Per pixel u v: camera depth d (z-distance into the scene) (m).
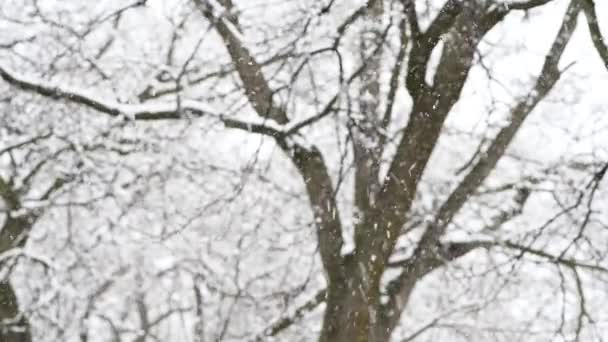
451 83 11.48
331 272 11.23
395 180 11.29
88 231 14.18
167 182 14.11
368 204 11.30
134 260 13.46
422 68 11.56
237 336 13.15
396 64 11.77
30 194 14.22
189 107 11.55
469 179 11.91
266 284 14.86
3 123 13.63
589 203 12.08
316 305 12.02
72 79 13.70
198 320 13.51
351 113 11.45
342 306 11.08
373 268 11.10
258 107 11.88
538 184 13.28
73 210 14.10
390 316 11.33
